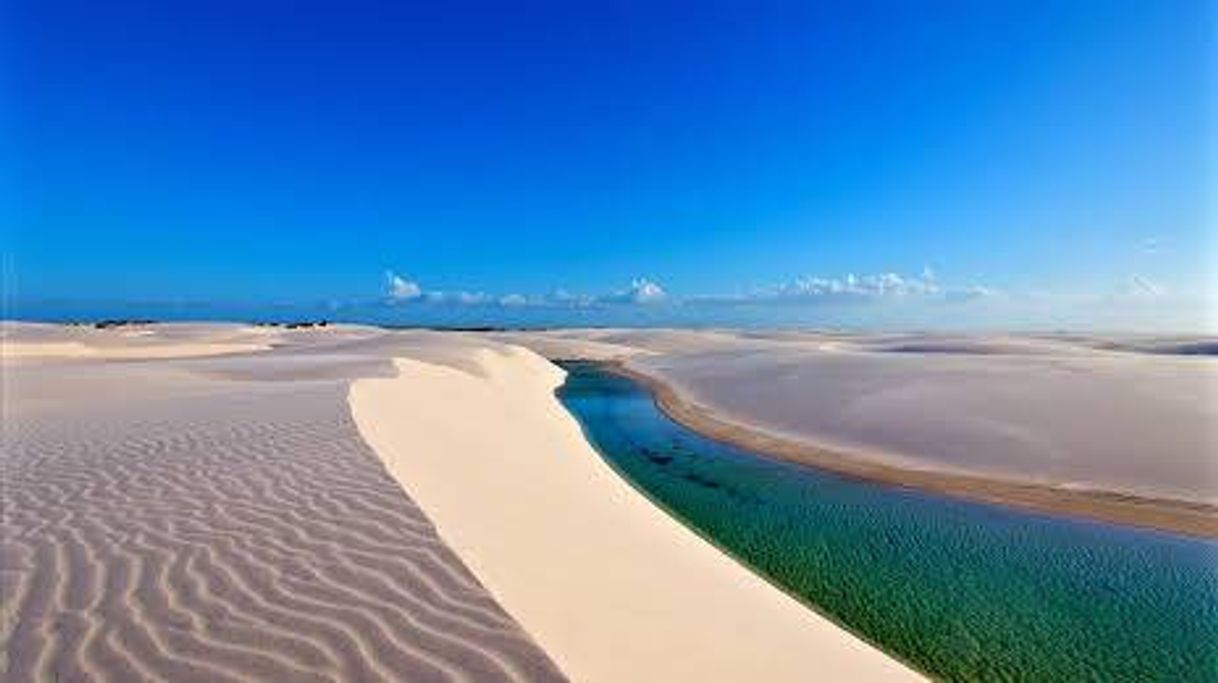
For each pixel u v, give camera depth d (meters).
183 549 6.18
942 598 8.72
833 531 11.32
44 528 6.79
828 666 6.35
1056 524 11.57
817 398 24.17
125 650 4.64
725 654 6.04
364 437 10.22
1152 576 9.41
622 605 6.44
